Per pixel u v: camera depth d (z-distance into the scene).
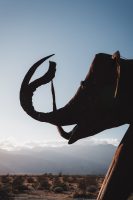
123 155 5.49
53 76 6.45
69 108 6.28
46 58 6.31
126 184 5.38
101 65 6.18
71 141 6.20
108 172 5.57
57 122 6.25
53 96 6.46
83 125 6.17
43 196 31.52
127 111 5.97
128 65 6.03
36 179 56.06
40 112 6.30
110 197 5.35
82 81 6.27
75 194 31.23
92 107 6.14
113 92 6.02
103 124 6.10
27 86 6.25
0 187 32.50
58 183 42.03
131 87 5.92
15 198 29.11
